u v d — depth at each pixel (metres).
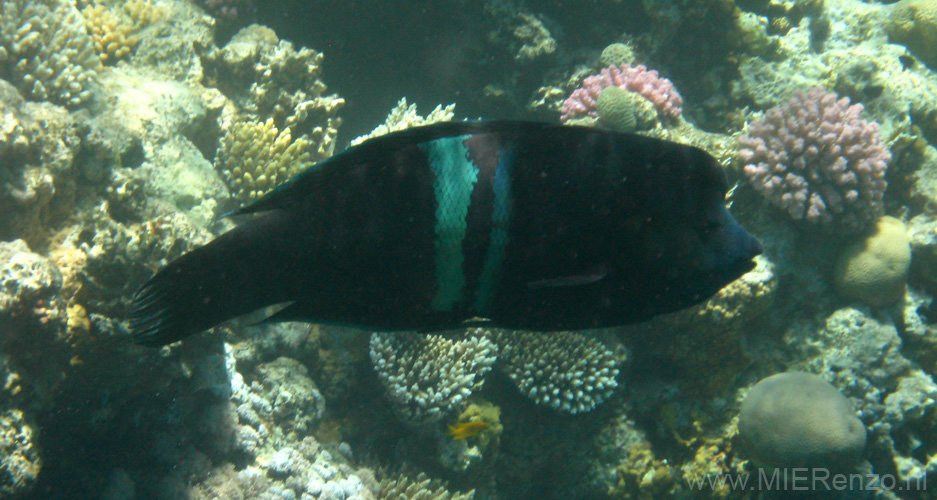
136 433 4.20
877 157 6.22
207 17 6.48
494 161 1.17
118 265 3.77
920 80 8.42
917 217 7.09
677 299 1.23
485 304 1.23
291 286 1.18
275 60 6.44
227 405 4.60
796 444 5.65
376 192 1.16
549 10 7.97
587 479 6.38
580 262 1.19
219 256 1.15
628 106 6.68
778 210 6.48
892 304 6.48
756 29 8.19
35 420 3.37
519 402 6.39
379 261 1.17
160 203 4.58
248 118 6.28
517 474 6.38
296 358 5.43
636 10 7.93
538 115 7.93
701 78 8.36
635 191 1.17
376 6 8.17
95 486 3.90
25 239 3.68
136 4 6.12
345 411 5.72
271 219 1.15
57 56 4.62
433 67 8.52
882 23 9.38
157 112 5.29
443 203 1.17
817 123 6.30
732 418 6.32
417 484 5.31
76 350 3.57
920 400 6.11
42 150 3.79
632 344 6.62
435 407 5.37
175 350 4.11
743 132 7.16
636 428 6.43
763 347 6.51
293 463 4.79
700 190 1.19
